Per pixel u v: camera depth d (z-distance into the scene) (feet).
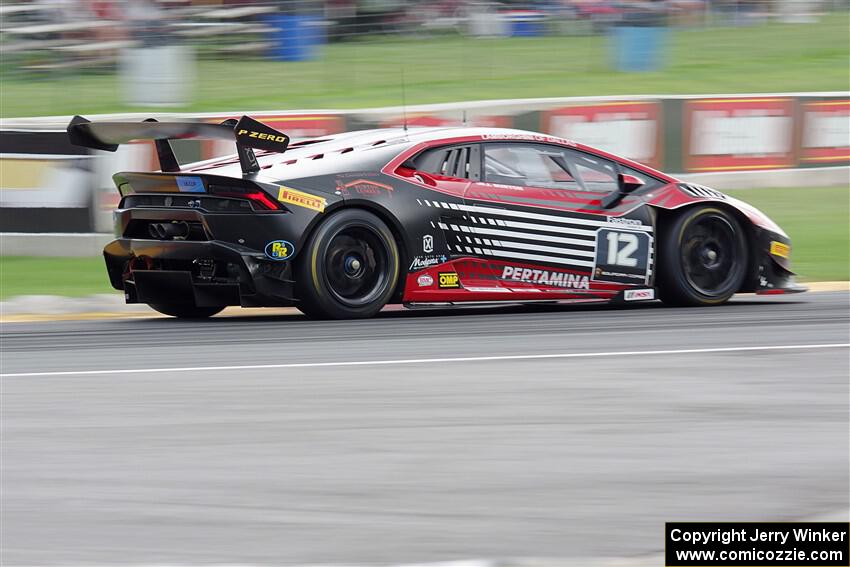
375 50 224.33
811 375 60.44
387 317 81.56
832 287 103.19
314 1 216.74
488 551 34.14
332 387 57.00
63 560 33.45
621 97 155.33
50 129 115.75
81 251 116.57
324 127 134.72
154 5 203.92
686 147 160.15
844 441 47.19
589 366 62.49
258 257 74.79
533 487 40.73
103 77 196.65
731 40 249.96
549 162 84.84
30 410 52.75
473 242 80.53
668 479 41.78
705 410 52.49
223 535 35.55
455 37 234.99
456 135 82.43
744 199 157.28
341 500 39.17
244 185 74.84
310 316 78.74
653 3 249.34
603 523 36.86
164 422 50.21
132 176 78.33
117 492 40.14
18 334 75.82
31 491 40.27
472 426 49.37
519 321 79.71
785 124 167.02
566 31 242.78
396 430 48.65
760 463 43.88
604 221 84.43
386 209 77.71
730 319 80.53
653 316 82.28
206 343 70.54
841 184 171.73
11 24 198.29
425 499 39.27
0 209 115.55
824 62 233.76
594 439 47.32
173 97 177.27
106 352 67.82
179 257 76.54
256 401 54.08
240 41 211.61
